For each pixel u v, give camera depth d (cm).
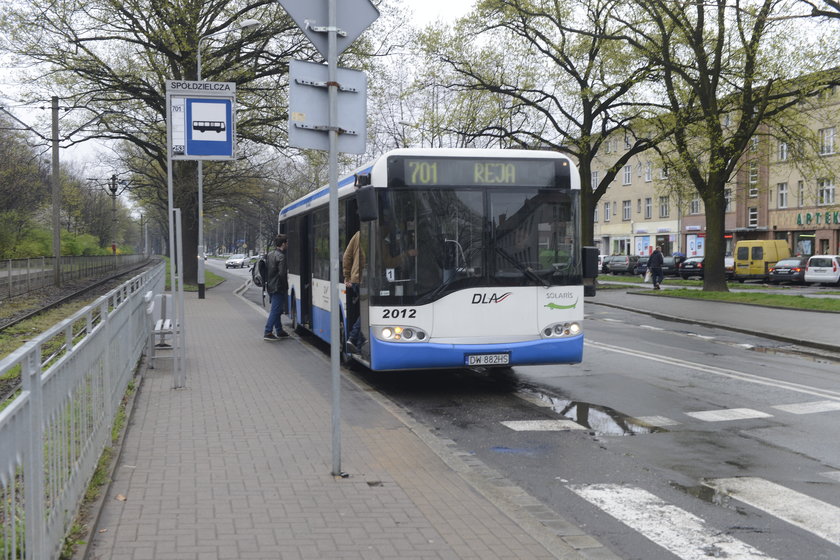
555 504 559
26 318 2028
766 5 2352
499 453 705
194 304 2538
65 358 451
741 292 2775
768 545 478
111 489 542
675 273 5216
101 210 7769
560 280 984
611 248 7625
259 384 997
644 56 2914
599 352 1388
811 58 2553
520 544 452
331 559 423
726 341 1586
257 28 3144
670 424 818
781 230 5634
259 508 506
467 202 962
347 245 1110
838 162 3106
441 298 952
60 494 425
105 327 650
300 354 1302
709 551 468
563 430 796
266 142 3397
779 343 1561
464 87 3272
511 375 1142
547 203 985
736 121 3083
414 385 1062
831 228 5247
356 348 1046
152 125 3469
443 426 818
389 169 949
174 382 957
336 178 583
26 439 346
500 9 3080
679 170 2905
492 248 966
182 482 562
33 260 3178
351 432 737
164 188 4669
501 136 3294
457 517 497
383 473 597
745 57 2705
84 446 520
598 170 7781
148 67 3169
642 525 514
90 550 427
